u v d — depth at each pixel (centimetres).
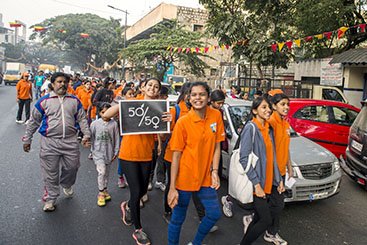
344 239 405
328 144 735
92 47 4656
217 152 326
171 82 1892
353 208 507
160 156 520
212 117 321
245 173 331
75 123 461
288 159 388
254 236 332
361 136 564
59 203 482
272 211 365
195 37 1702
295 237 406
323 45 1502
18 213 442
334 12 1146
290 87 1353
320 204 518
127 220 423
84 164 703
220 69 2227
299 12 1211
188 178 314
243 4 1288
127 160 375
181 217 331
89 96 1007
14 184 554
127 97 576
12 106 1759
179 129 311
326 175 482
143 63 1748
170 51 1606
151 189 556
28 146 447
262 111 334
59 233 392
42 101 436
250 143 330
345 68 1222
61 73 438
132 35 3719
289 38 1202
